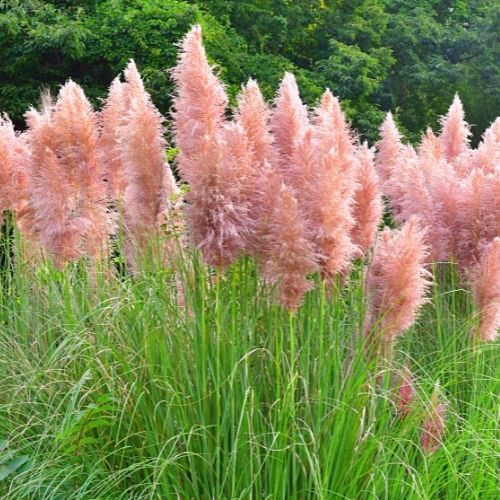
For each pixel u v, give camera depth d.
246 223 4.14
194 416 4.14
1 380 4.62
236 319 4.30
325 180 4.15
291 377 4.05
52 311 5.08
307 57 18.64
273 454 3.94
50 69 14.22
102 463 4.19
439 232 5.22
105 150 5.37
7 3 13.85
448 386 4.86
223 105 4.58
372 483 4.07
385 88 18.45
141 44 14.12
